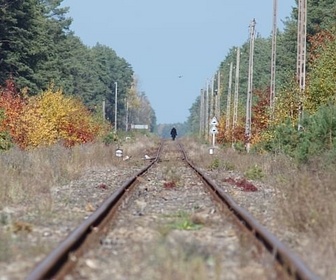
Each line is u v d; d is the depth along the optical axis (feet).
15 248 120.26
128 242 131.23
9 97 418.51
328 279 101.81
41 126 421.59
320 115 299.79
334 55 368.89
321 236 134.10
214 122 636.89
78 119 544.21
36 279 90.12
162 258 105.91
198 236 140.46
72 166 331.36
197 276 96.32
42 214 170.40
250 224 142.61
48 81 616.39
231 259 114.32
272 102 457.68
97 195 228.43
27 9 567.18
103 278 100.58
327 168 241.55
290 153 343.87
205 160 474.08
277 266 106.52
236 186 274.16
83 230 127.44
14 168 274.16
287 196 160.76
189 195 238.48
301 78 382.63
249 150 505.25
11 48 563.89
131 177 293.23
